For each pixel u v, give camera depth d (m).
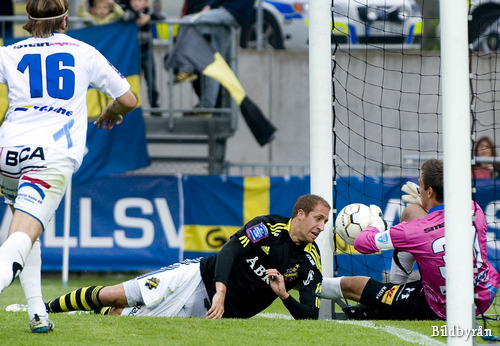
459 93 13.68
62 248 34.47
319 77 20.34
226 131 37.91
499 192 34.22
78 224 34.47
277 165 39.31
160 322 16.11
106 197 34.62
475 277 16.56
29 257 14.20
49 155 13.24
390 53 43.44
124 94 14.67
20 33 43.56
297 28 46.50
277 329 15.70
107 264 34.56
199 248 34.91
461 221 13.52
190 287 18.17
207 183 34.97
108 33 34.00
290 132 45.19
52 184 13.23
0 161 13.38
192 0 38.50
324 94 20.30
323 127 20.25
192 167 43.88
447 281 13.64
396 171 43.31
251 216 34.81
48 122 13.58
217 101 38.03
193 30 35.22
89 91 33.69
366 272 32.78
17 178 13.59
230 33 37.28
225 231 34.84
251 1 36.81
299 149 45.19
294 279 18.02
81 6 38.78
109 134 33.97
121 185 34.66
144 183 34.78
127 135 34.12
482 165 36.84
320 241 20.14
